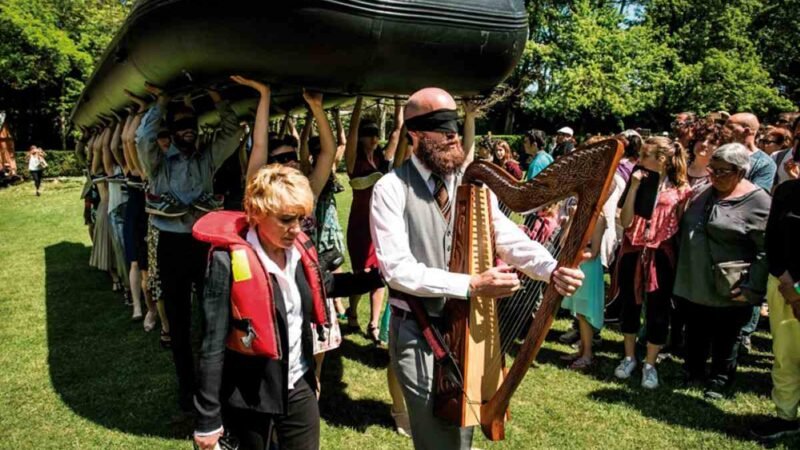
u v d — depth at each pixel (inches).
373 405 154.9
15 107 963.3
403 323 89.1
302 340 87.8
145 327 215.9
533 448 132.7
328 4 92.7
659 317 162.7
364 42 96.6
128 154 188.5
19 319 233.6
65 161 957.2
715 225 148.5
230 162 168.6
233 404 80.9
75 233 448.1
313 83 105.0
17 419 148.3
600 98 1013.2
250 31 96.9
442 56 102.2
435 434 87.9
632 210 165.2
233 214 85.9
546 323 68.3
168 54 115.1
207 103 160.4
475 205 85.0
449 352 83.4
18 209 606.5
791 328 129.9
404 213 86.8
